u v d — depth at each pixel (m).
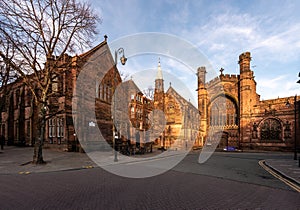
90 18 14.85
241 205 5.89
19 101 30.56
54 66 14.30
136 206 5.63
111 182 8.55
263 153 29.25
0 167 11.87
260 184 8.64
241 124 38.38
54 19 13.80
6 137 32.28
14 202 5.81
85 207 5.46
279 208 5.69
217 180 9.34
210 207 5.68
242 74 39.53
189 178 9.70
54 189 7.27
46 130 23.56
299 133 31.72
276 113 34.59
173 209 5.46
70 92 20.91
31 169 11.34
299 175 10.52
